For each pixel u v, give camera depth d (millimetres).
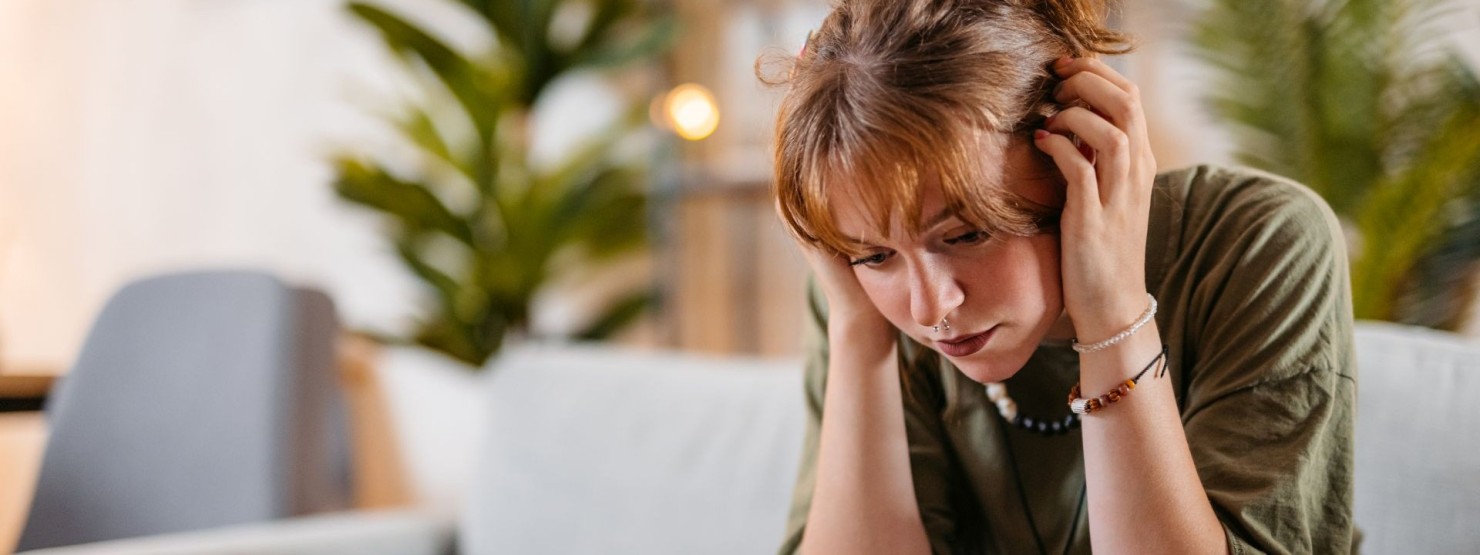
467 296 2740
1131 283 765
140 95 3426
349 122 3189
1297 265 802
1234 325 811
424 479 3139
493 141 2645
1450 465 1016
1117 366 774
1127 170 739
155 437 1771
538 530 1474
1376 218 2186
